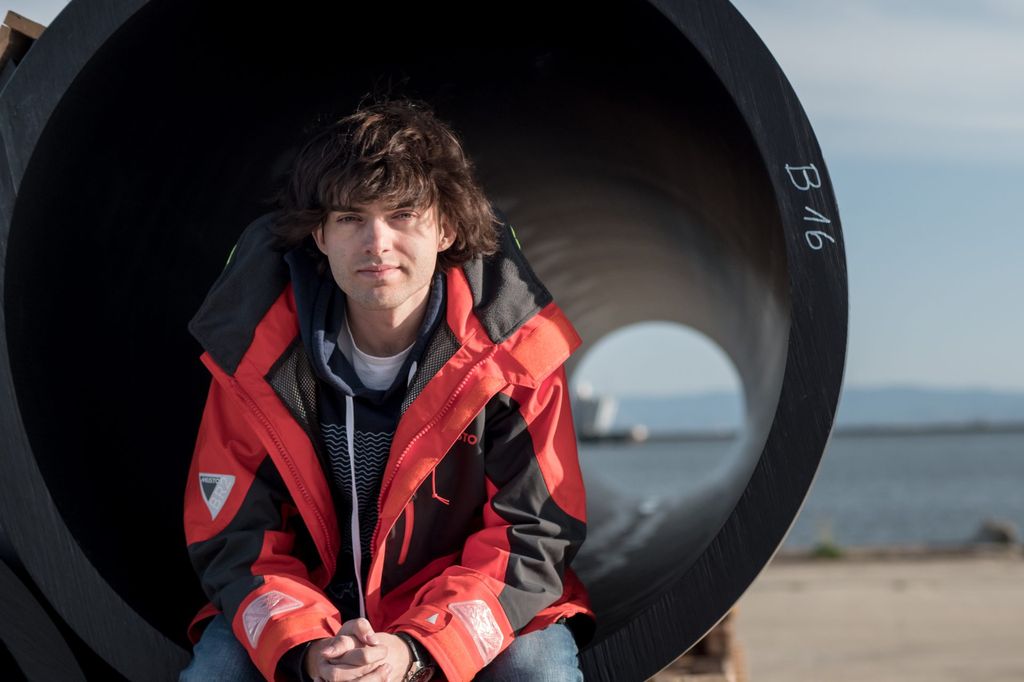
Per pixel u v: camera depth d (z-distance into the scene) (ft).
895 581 30.48
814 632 22.81
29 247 7.43
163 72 8.14
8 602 7.42
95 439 8.23
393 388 7.27
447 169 7.05
